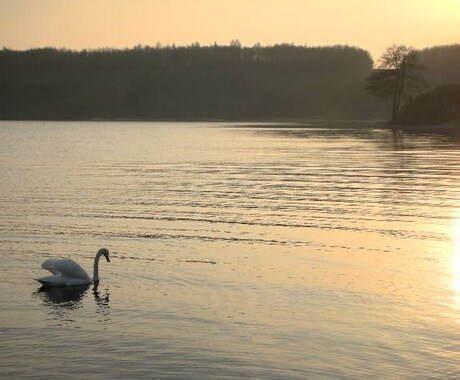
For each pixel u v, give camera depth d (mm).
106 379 13477
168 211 31031
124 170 51000
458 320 16406
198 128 155250
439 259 21938
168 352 14680
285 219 28797
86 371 13828
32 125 192000
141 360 14305
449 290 18656
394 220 28406
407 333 15602
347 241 24531
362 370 13805
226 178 44438
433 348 14805
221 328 15961
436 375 13586
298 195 35812
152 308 17375
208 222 28281
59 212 30938
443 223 27781
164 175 46875
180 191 37938
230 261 21750
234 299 18000
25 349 14906
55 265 19438
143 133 127875
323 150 70438
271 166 52656
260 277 19938
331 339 15289
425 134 105250
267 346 14938
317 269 20766
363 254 22562
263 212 30531
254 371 13773
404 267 20953
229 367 13953
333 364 14062
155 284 19391
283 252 22891
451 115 132250
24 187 40250
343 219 28719
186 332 15750
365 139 91812
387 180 42250
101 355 14562
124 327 16125
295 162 55969
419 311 17000
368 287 18906
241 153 67938
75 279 19406
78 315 16969
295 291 18562
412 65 140500
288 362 14164
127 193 37250
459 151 66938
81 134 125812
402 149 70500
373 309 17141
